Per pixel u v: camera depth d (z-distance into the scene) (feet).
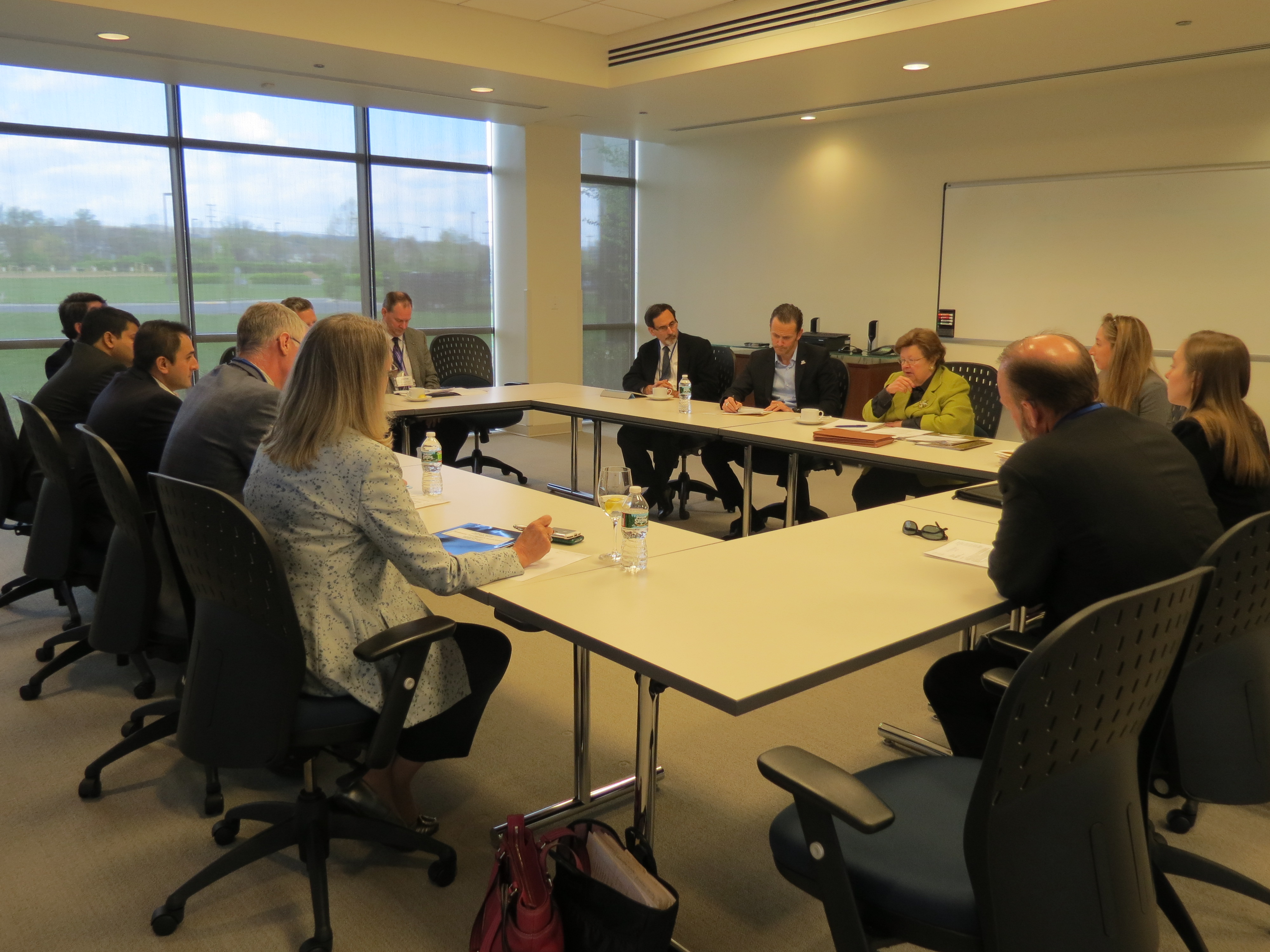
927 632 5.56
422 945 5.99
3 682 9.82
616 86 20.07
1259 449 7.66
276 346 8.36
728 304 27.09
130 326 11.27
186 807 7.61
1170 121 18.15
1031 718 3.66
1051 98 19.76
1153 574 5.55
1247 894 6.10
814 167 24.39
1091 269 19.61
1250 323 17.61
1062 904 3.94
